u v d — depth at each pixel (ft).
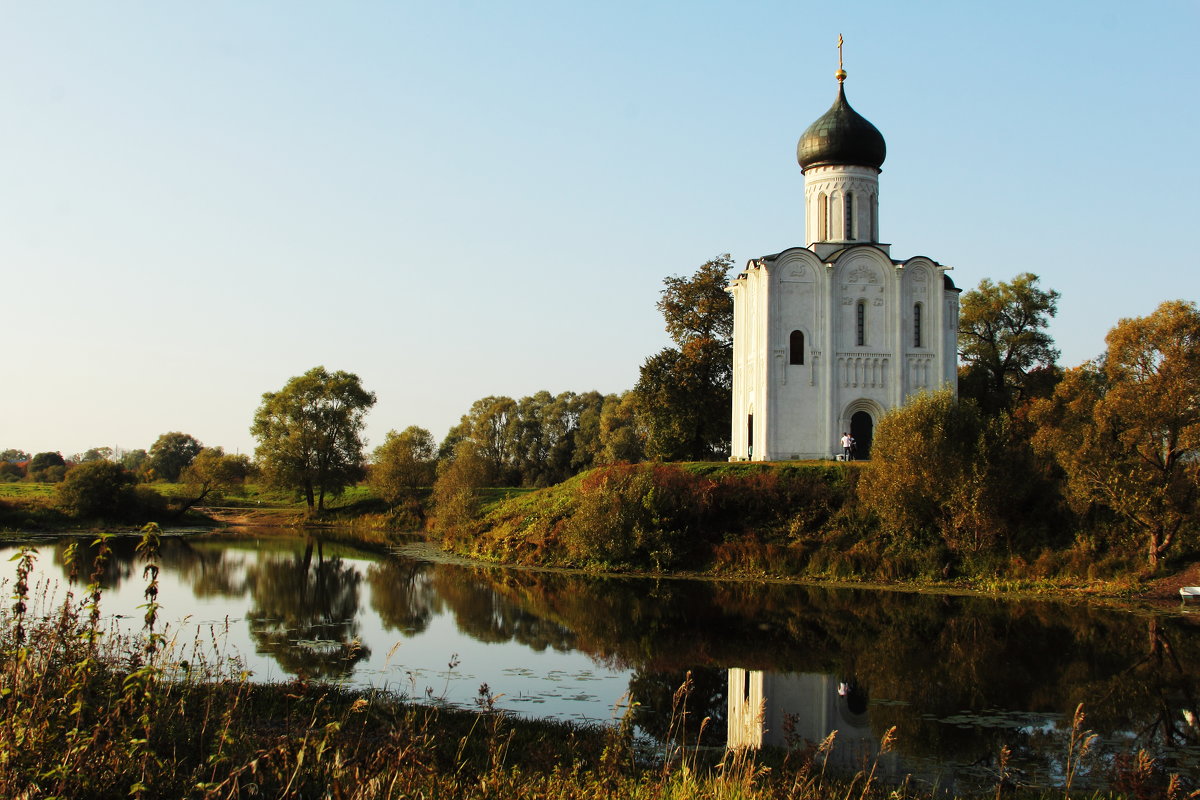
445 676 98.43
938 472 167.53
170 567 192.44
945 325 223.30
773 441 215.92
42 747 41.73
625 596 157.17
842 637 122.52
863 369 218.59
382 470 345.31
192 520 333.83
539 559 205.36
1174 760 73.82
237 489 435.94
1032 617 136.05
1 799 39.01
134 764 43.70
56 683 47.39
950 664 107.34
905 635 123.75
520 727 75.20
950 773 70.44
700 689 95.61
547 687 94.89
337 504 375.04
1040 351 269.23
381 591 162.20
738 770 55.72
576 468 473.67
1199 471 151.74
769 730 80.84
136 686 45.70
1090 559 161.27
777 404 216.74
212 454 353.31
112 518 308.40
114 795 41.42
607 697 91.45
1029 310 269.23
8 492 366.02
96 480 306.35
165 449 608.19
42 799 39.86
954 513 167.43
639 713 85.35
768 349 216.13
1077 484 157.79
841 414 217.56
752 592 161.07
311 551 235.40
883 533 180.55
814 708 89.15
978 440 168.25
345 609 141.79
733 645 117.19
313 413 351.67
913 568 170.71
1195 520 155.74
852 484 190.70
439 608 143.74
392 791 41.65
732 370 261.44
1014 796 64.23
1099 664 107.34
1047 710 88.84
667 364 264.31
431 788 44.39
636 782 52.70
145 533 49.21
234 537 281.95
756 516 194.80
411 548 246.27
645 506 194.80
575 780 50.83
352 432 355.15
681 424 261.85
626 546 193.26
